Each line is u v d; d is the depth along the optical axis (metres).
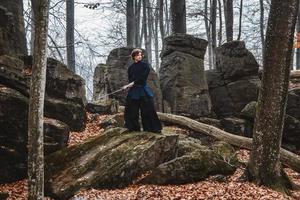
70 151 10.10
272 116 9.97
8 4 13.16
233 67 15.95
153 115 10.77
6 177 9.82
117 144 10.13
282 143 14.32
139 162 9.88
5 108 9.90
